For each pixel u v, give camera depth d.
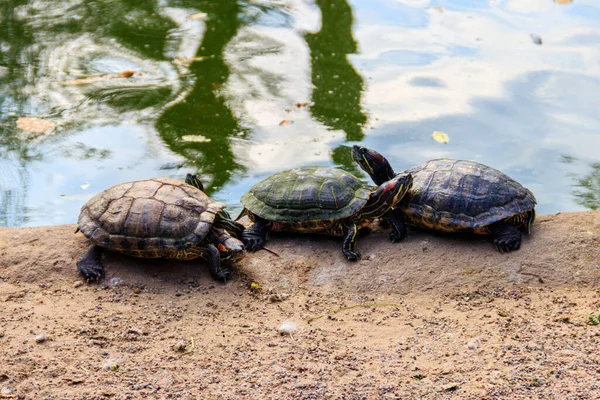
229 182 7.46
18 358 4.26
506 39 10.89
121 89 9.62
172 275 5.41
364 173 7.59
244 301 5.15
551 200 7.01
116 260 5.50
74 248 5.62
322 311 5.03
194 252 5.30
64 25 11.85
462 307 5.01
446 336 4.62
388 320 4.88
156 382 4.09
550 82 9.50
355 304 5.13
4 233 5.87
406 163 7.66
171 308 5.02
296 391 4.01
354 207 5.61
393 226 5.78
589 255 5.40
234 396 3.96
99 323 4.75
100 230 5.31
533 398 3.87
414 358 4.36
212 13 12.28
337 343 4.57
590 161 7.69
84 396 3.93
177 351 4.45
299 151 8.02
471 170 5.78
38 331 4.59
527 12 12.02
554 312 4.86
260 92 9.52
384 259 5.55
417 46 10.78
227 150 8.05
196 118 8.88
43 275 5.33
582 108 8.78
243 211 6.26
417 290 5.24
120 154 8.01
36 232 5.88
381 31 11.39
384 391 3.99
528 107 8.89
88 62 10.47
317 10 12.35
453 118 8.67
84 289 5.21
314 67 10.15
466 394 3.94
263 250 5.74
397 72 9.89
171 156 7.99
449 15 11.95
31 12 12.42
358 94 9.38
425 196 5.68
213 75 10.03
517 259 5.41
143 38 11.30
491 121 8.59
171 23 11.97
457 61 10.23
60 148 8.16
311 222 5.64
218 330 4.74
